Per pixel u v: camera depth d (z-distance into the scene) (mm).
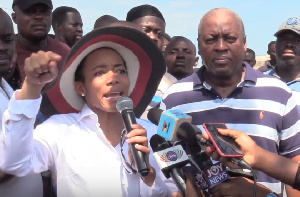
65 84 3020
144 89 3238
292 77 5656
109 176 2824
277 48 5715
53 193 3084
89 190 2785
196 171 2855
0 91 3232
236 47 3436
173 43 6379
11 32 3387
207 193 2688
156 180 2871
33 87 2426
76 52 2836
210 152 2434
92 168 2812
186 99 3592
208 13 3545
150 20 5367
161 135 2711
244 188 2672
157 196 2881
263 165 2473
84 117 2955
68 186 2807
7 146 2461
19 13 5012
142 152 2539
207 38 3461
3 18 3342
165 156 2646
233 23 3439
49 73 2344
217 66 3451
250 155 2467
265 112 3441
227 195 2650
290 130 3469
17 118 2430
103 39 2904
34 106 2459
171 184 3025
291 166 2477
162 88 4379
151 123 3188
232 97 3518
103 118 3002
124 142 2951
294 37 5535
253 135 3404
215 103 3523
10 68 3422
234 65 3459
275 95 3484
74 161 2820
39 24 5004
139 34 2947
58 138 2867
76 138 2879
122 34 2922
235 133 2480
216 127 2498
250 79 3512
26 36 5043
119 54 3045
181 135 2611
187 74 6410
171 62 6363
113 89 2885
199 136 2539
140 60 3127
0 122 2951
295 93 5066
